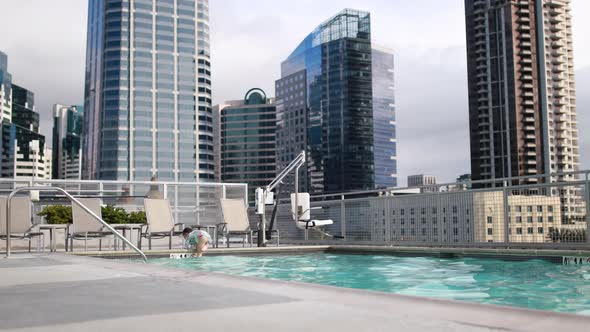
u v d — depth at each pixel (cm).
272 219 1152
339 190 15325
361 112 15675
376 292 285
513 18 13725
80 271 459
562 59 14012
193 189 1312
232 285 340
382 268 719
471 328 197
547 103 13738
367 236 1061
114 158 11444
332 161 15538
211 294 302
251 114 16350
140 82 11744
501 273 630
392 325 208
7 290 333
